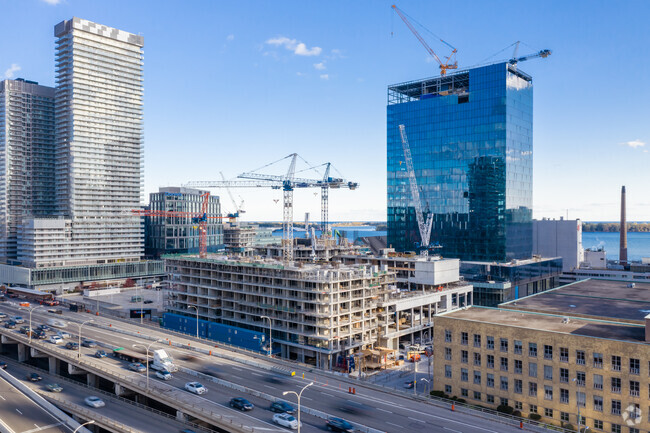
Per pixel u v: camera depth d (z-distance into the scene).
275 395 99.12
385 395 102.62
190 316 186.12
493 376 101.81
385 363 140.38
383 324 160.88
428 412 93.25
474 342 104.81
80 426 87.50
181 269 192.88
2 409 96.56
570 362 92.56
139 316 199.25
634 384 85.94
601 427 89.00
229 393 100.69
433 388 111.00
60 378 130.00
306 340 148.88
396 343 164.12
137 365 116.50
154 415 100.38
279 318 154.25
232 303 174.00
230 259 185.38
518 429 86.25
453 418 90.50
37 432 85.62
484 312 117.50
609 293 148.88
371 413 91.38
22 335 150.62
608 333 95.00
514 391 98.88
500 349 101.12
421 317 178.25
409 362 146.62
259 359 126.19
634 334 94.19
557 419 93.44
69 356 126.56
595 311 119.56
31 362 150.25
